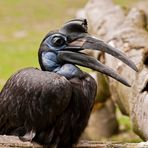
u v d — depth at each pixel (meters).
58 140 10.22
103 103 17.88
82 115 10.22
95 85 10.41
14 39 32.84
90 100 10.27
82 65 10.38
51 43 10.39
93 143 10.77
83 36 10.38
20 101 10.18
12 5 40.31
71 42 10.37
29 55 29.27
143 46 13.85
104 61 14.41
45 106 9.99
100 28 16.69
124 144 10.67
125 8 17.48
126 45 14.10
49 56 10.39
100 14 17.44
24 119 10.20
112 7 17.73
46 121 10.08
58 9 39.16
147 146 10.45
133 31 15.34
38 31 34.47
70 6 39.69
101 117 18.30
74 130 10.29
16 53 29.70
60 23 36.22
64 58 10.35
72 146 10.57
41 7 39.59
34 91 10.02
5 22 36.62
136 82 12.45
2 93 10.54
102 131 18.39
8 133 10.48
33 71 10.28
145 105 11.84
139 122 12.14
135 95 12.42
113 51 10.32
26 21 36.72
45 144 10.18
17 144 10.04
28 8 39.53
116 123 18.75
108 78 14.80
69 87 9.95
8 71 25.94
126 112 14.02
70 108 10.10
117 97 14.27
